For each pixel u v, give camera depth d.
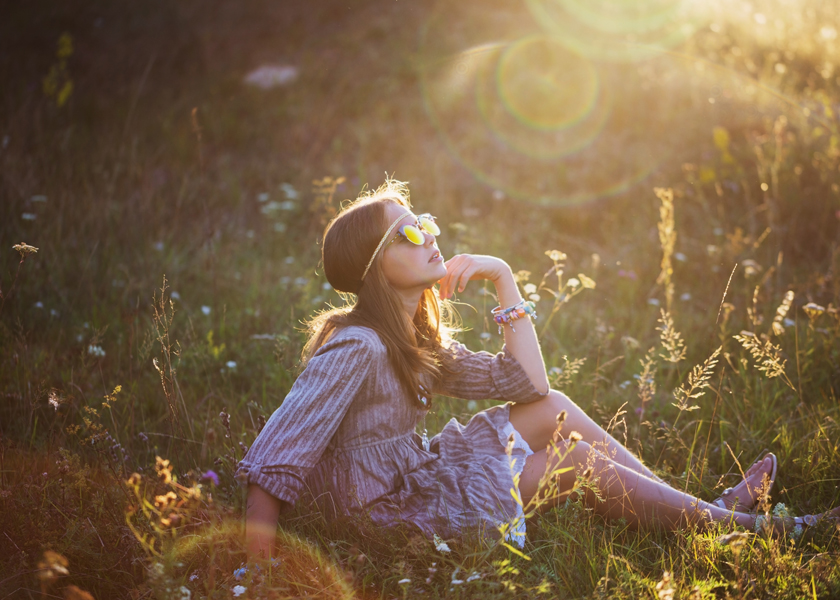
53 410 2.82
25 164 5.57
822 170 4.69
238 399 3.19
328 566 1.84
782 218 4.65
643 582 1.81
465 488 2.04
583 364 3.41
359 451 2.06
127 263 4.55
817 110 5.36
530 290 3.04
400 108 7.11
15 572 1.86
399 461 2.09
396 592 1.87
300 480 1.88
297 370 3.12
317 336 2.17
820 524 2.06
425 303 2.31
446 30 8.23
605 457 2.14
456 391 2.34
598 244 5.08
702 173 5.12
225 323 3.93
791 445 2.55
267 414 2.95
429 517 1.98
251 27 8.88
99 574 1.90
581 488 2.13
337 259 2.11
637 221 5.01
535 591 1.83
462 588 1.76
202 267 4.66
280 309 4.04
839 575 1.81
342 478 2.05
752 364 3.18
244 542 1.87
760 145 5.20
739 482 2.41
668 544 2.09
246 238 5.35
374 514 2.00
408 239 2.04
